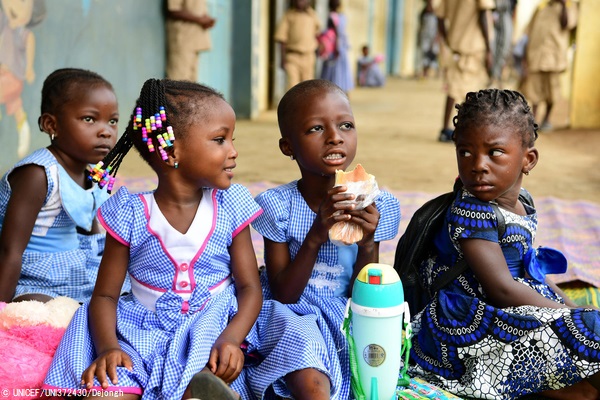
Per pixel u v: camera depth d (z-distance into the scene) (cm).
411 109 1234
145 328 217
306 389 200
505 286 225
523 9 1684
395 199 248
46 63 532
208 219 221
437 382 235
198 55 835
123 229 217
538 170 655
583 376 213
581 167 674
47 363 213
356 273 233
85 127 270
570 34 923
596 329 211
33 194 266
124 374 194
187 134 210
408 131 934
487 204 232
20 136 493
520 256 238
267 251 246
